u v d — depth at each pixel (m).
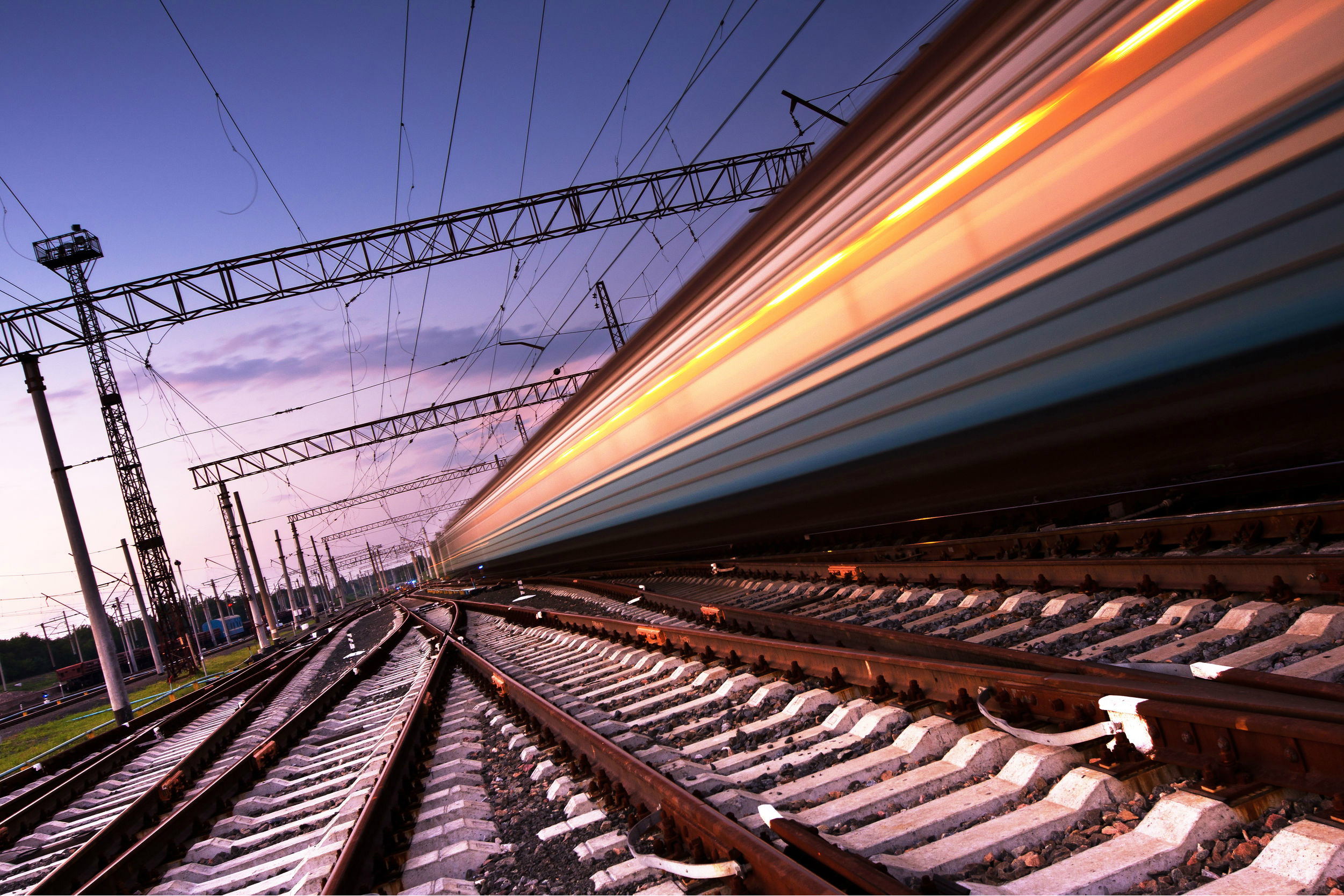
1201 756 2.41
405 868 3.69
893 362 5.58
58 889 5.01
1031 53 4.12
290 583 53.97
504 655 11.18
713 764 3.95
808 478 7.08
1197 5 3.37
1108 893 2.09
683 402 9.02
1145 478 5.37
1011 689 3.31
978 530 8.23
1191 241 3.63
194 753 8.30
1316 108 3.09
